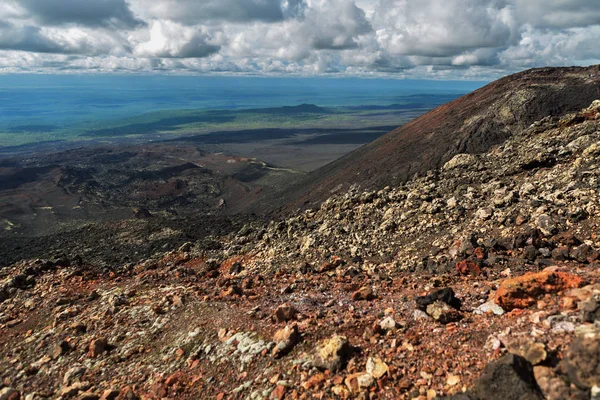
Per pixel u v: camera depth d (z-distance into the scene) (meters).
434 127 80.19
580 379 6.04
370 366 8.74
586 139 24.19
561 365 6.58
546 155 24.73
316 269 20.00
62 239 64.69
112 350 13.12
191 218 69.06
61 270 23.17
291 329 10.91
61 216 171.62
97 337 14.06
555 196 18.12
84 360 12.84
